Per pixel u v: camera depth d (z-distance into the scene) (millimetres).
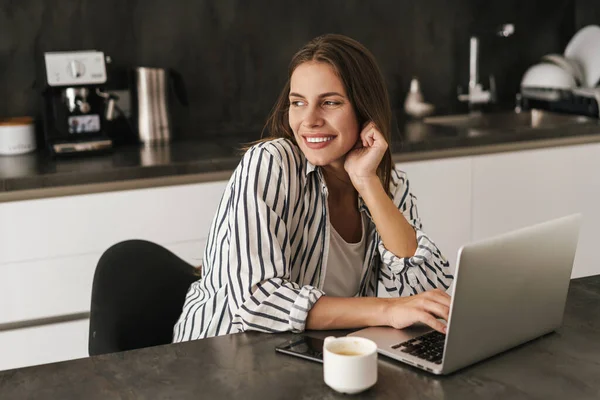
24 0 3105
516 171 3312
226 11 3404
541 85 3705
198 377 1265
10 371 1308
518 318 1338
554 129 3373
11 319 2666
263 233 1547
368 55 1650
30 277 2662
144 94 3211
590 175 3457
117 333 1745
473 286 1217
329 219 1697
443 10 3787
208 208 2857
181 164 2809
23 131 3029
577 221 1413
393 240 1626
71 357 2748
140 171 2758
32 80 3162
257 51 3488
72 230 2688
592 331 1440
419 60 3785
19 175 2625
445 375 1250
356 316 1461
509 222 3348
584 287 1690
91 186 2744
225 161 2875
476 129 3383
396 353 1313
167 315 1846
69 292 2721
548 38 4012
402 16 3713
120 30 3256
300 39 3547
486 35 3893
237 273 1546
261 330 1479
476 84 3877
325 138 1594
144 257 1854
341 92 1586
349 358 1164
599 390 1195
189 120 3424
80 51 3184
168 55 3346
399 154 3145
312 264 1669
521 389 1198
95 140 2990
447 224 3234
